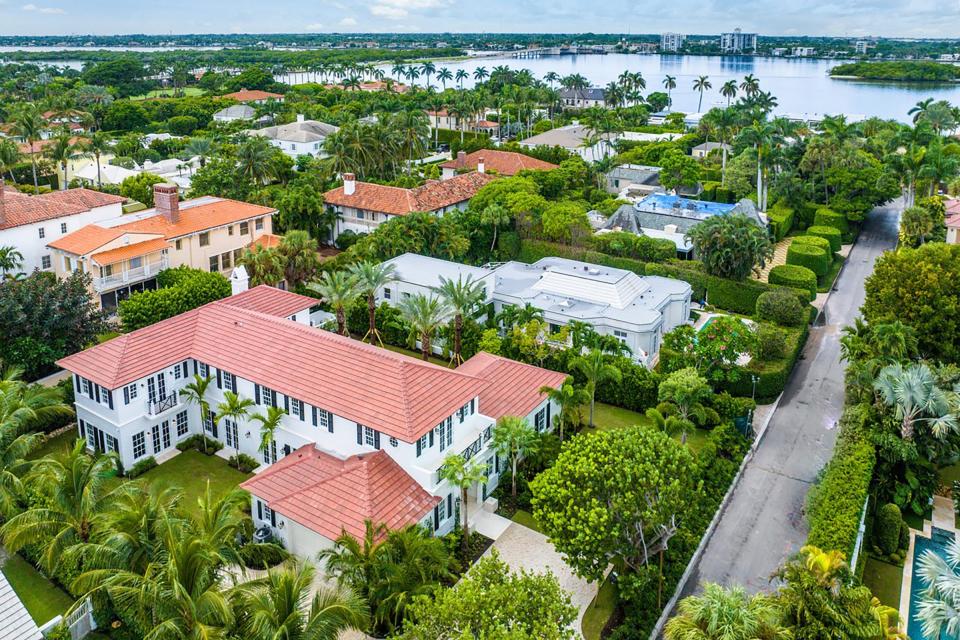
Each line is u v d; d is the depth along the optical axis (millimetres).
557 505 39250
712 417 56125
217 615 29828
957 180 113312
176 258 80438
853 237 106688
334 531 39969
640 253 86875
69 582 38406
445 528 45031
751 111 140250
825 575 31969
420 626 30641
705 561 44125
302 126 150000
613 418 59125
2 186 75500
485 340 64312
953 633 30359
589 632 38500
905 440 48406
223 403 52000
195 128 187875
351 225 100062
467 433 48375
